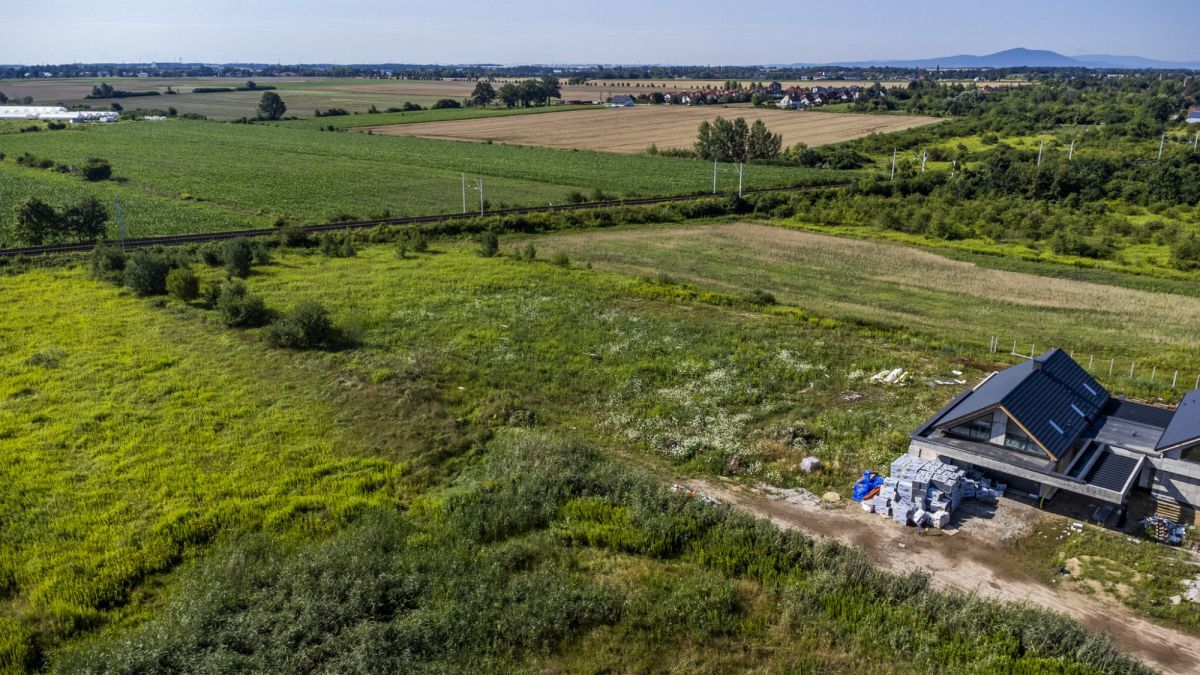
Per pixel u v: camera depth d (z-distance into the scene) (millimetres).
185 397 35344
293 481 27672
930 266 70375
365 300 52281
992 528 25312
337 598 20484
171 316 48125
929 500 25953
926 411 35094
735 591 21469
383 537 23453
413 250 70438
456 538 23891
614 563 22953
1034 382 29281
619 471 28312
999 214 93125
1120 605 21406
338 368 39562
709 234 85062
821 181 118438
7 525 24609
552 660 18891
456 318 48719
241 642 18828
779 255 74562
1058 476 25344
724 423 33500
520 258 67562
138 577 22031
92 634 19609
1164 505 26031
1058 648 18969
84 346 41938
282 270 61031
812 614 20609
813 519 26000
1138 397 37188
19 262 60344
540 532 24516
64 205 88500
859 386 38562
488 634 19562
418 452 30500
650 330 47094
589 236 83000
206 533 24266
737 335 46531
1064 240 75562
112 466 28484
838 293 60219
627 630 19875
